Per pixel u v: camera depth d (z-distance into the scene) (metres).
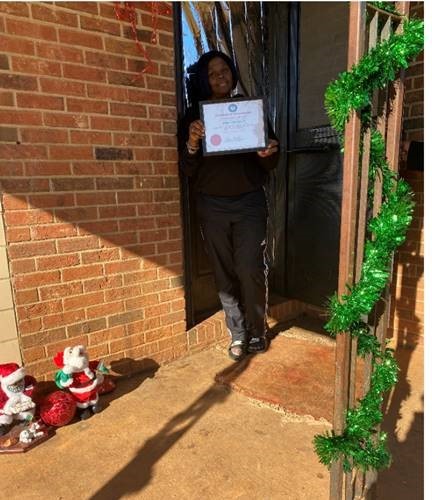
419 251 2.70
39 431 1.98
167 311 2.70
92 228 2.30
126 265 2.47
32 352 2.16
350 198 1.10
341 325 1.12
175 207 2.65
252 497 1.59
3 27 1.91
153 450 1.88
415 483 1.67
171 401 2.29
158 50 2.45
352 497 1.36
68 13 2.09
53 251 2.18
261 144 2.34
